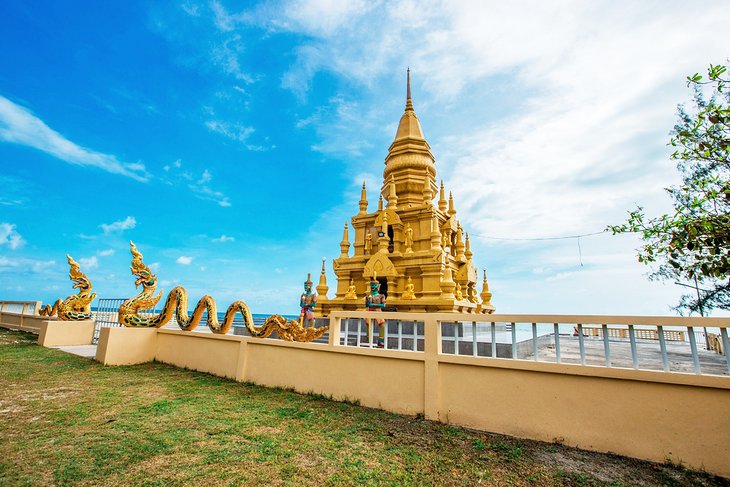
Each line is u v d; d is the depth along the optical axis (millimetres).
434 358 6336
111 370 10102
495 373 5820
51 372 9648
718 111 5035
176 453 4691
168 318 12016
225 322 10055
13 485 3820
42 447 4793
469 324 11477
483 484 4078
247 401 7215
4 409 6410
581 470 4422
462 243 16000
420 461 4617
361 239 15750
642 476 4273
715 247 5062
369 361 7113
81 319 16078
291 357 8352
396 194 16156
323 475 4199
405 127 17062
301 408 6770
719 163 6004
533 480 4176
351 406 6945
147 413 6305
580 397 5168
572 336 22516
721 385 4387
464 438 5398
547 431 5293
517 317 5789
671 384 4664
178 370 10445
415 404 6445
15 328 21266
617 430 4879
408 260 13477
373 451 4895
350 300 13781
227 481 4012
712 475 4285
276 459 4586
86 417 6023
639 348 13977
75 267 16500
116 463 4379
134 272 12516
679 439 4535
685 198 7004
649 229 5520
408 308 12547
